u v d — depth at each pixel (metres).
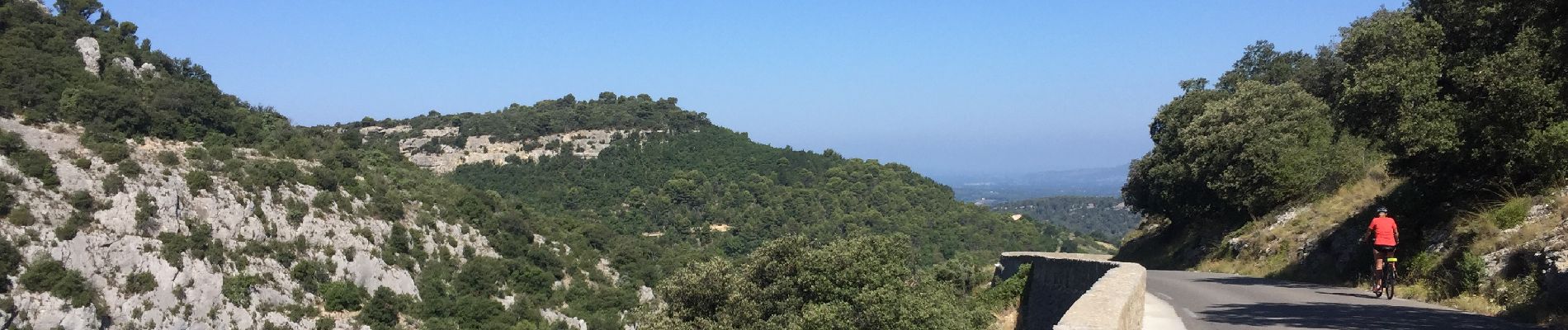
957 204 123.75
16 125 44.97
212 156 52.81
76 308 36.66
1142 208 44.44
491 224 66.06
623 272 71.56
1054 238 122.75
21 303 34.88
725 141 140.38
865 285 23.11
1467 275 12.70
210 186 47.81
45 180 41.50
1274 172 30.62
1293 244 23.05
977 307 21.98
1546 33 15.66
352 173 61.38
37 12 59.34
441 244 59.31
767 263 25.69
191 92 58.59
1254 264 24.44
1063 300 16.52
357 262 51.38
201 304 41.59
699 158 132.75
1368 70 18.05
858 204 114.62
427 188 68.12
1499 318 10.57
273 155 58.41
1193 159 35.19
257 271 45.66
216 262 44.06
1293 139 31.66
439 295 54.12
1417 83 16.94
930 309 21.75
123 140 49.19
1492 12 16.56
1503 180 16.36
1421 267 15.34
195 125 56.09
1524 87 15.29
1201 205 36.19
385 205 58.16
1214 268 27.62
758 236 100.06
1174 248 39.28
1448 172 17.77
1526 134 15.64
